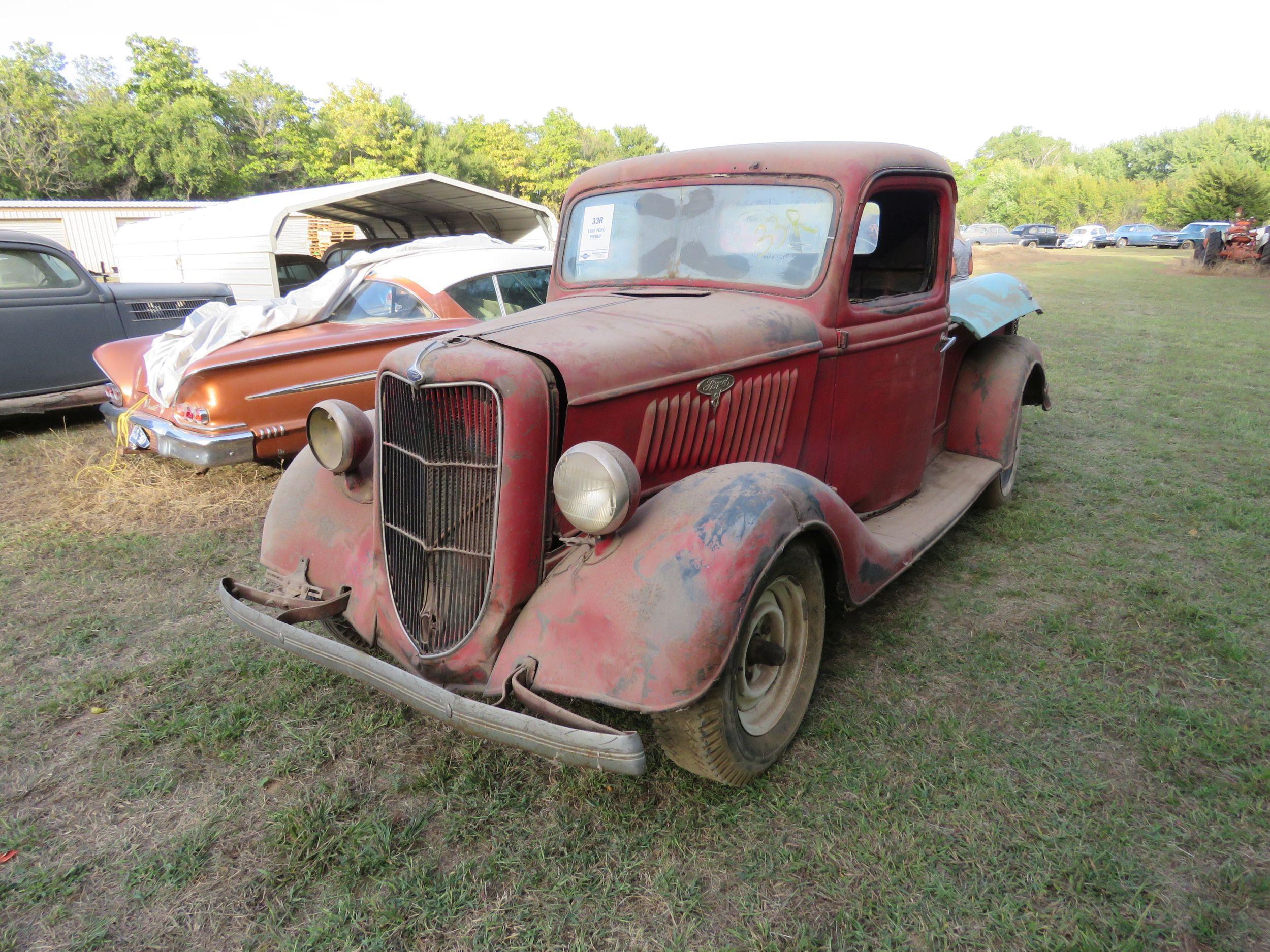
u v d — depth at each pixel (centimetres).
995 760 251
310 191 1085
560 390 221
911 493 384
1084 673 300
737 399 270
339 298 563
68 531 450
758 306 291
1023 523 442
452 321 567
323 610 259
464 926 195
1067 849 214
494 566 221
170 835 227
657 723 219
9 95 4331
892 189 314
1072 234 4472
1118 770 246
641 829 224
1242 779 241
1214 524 441
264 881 209
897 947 188
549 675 209
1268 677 294
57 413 769
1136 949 185
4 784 248
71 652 325
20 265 650
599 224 339
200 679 304
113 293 705
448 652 231
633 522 218
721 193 312
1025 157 10594
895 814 228
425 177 1010
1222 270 2353
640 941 191
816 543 248
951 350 429
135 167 4284
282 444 508
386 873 212
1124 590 365
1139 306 1516
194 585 387
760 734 237
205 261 1067
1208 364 915
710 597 200
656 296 304
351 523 272
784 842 219
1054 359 947
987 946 188
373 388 540
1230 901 199
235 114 4597
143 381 537
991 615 344
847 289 301
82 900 204
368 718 276
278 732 271
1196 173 4634
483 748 261
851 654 313
